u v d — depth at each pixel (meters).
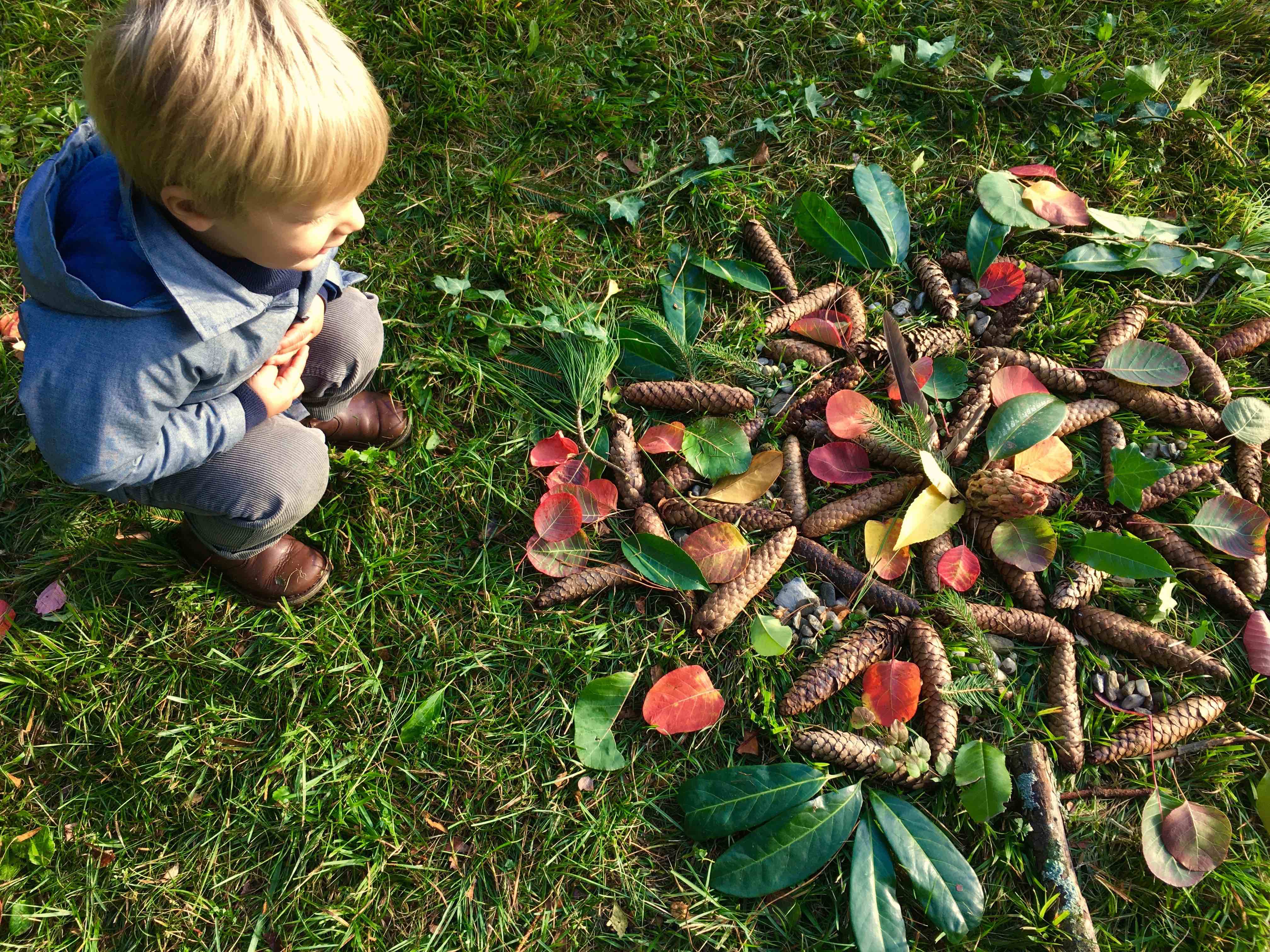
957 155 1.25
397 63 1.22
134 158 0.67
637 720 0.97
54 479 1.03
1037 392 1.05
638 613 1.01
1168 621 1.02
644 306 1.13
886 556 1.00
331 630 0.99
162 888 0.91
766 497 1.04
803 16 1.29
